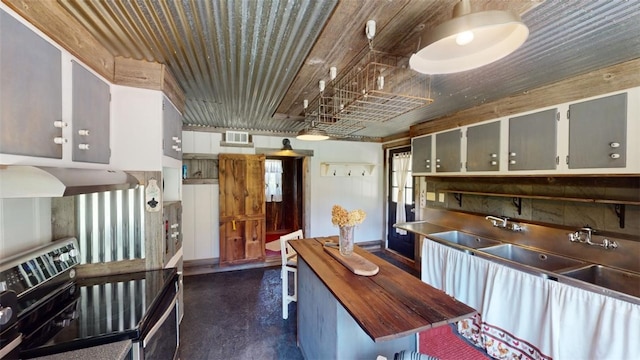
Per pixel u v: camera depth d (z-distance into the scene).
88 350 1.12
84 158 1.45
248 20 1.35
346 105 2.18
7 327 1.02
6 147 0.97
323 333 1.74
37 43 1.12
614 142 1.75
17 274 1.28
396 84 2.18
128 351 1.18
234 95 2.58
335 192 5.01
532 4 1.15
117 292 1.58
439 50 1.13
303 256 2.11
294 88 2.32
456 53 1.15
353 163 5.04
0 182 0.94
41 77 1.14
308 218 4.82
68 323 1.26
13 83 1.00
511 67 1.83
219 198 4.11
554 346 1.77
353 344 1.57
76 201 1.75
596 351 1.60
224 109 3.11
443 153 3.30
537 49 1.57
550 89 2.15
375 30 1.40
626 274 1.85
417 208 4.16
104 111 1.66
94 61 1.54
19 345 1.07
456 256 2.64
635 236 1.89
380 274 1.72
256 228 4.31
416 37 1.48
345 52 1.66
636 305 1.46
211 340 2.38
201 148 4.17
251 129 4.42
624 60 1.70
